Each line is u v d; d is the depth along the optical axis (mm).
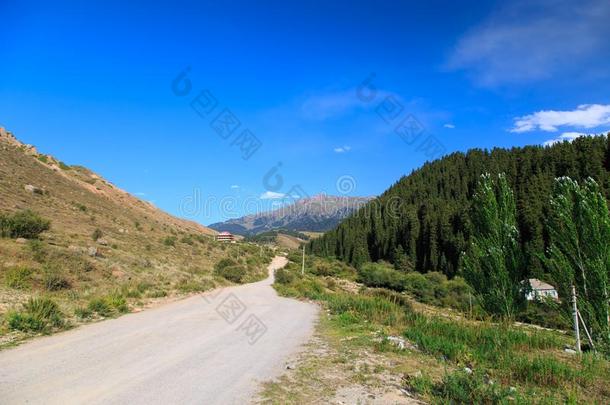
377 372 7629
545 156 121188
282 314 17547
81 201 56031
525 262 13398
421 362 8570
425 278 74625
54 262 20516
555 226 11664
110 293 17859
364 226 134625
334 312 18625
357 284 75188
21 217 25625
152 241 48812
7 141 72688
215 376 7055
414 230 102062
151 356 8312
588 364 8266
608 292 10727
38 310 11305
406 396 6211
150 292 21453
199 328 12289
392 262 106438
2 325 10078
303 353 9383
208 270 42156
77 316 12688
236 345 9969
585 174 91750
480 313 13781
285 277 45906
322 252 133375
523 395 6254
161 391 6078
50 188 53312
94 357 7961
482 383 6332
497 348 9578
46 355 7898
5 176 46125
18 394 5609
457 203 125812
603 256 10820
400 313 16828
